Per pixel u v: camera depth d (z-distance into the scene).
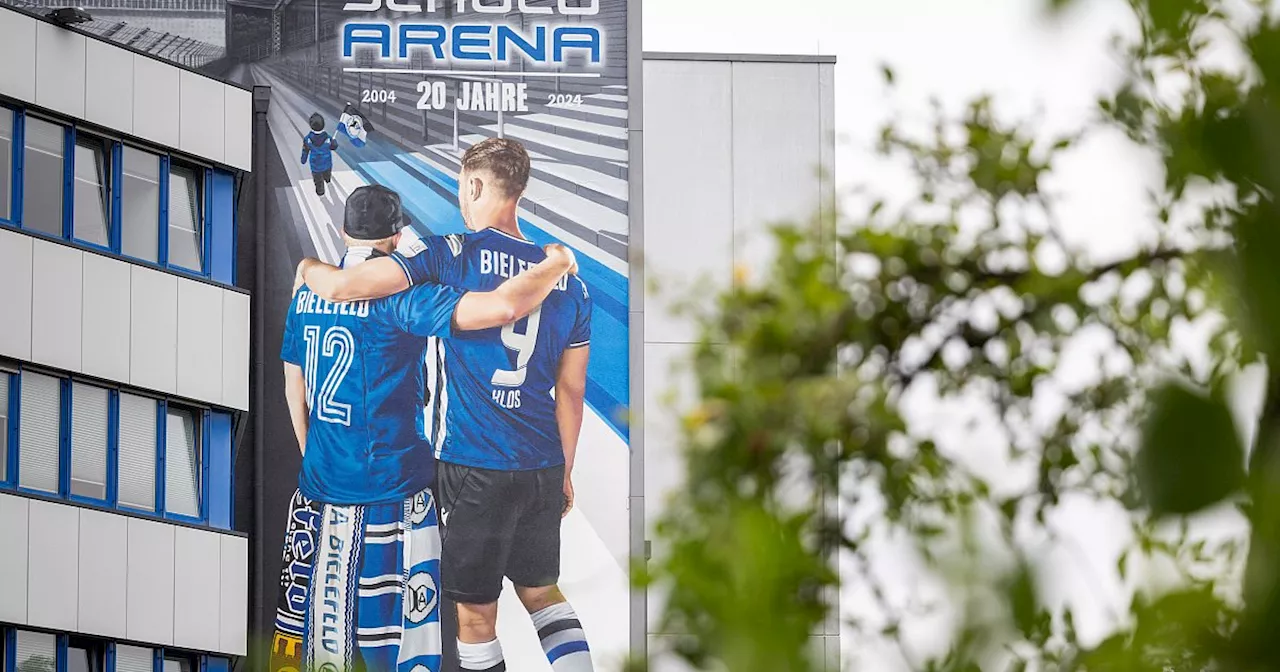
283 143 35.09
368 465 33.75
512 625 33.16
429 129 35.16
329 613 33.22
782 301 4.03
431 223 34.81
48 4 34.50
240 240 34.69
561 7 35.78
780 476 3.33
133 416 33.28
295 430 34.00
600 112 35.38
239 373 34.12
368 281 34.47
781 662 2.17
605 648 33.03
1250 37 2.08
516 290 34.44
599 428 34.00
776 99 36.84
